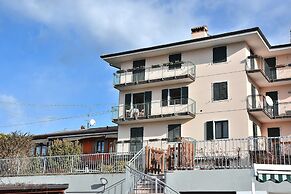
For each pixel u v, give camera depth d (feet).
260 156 61.57
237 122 105.60
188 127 112.47
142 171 65.46
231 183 56.65
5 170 84.43
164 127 116.16
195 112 112.16
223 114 108.06
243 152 65.51
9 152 106.11
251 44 112.16
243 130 104.32
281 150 59.16
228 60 110.73
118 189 70.13
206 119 110.11
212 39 110.11
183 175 60.18
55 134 147.43
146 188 60.64
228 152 65.87
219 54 112.57
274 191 53.93
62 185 49.98
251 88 111.14
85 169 77.00
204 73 113.39
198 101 112.57
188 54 117.39
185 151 63.31
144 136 118.52
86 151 141.18
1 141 107.86
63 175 76.89
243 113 105.40
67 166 79.00
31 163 82.74
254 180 55.06
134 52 121.80
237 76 108.37
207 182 58.34
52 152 116.88
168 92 117.91
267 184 54.44
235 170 56.90
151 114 118.62
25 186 45.93
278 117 111.65
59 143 118.11
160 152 68.80
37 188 46.83
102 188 71.82
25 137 113.39
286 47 113.80
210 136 108.37
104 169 74.95
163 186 56.95
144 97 121.80
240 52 109.40
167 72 117.91
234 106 106.93
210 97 111.04
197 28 124.06
